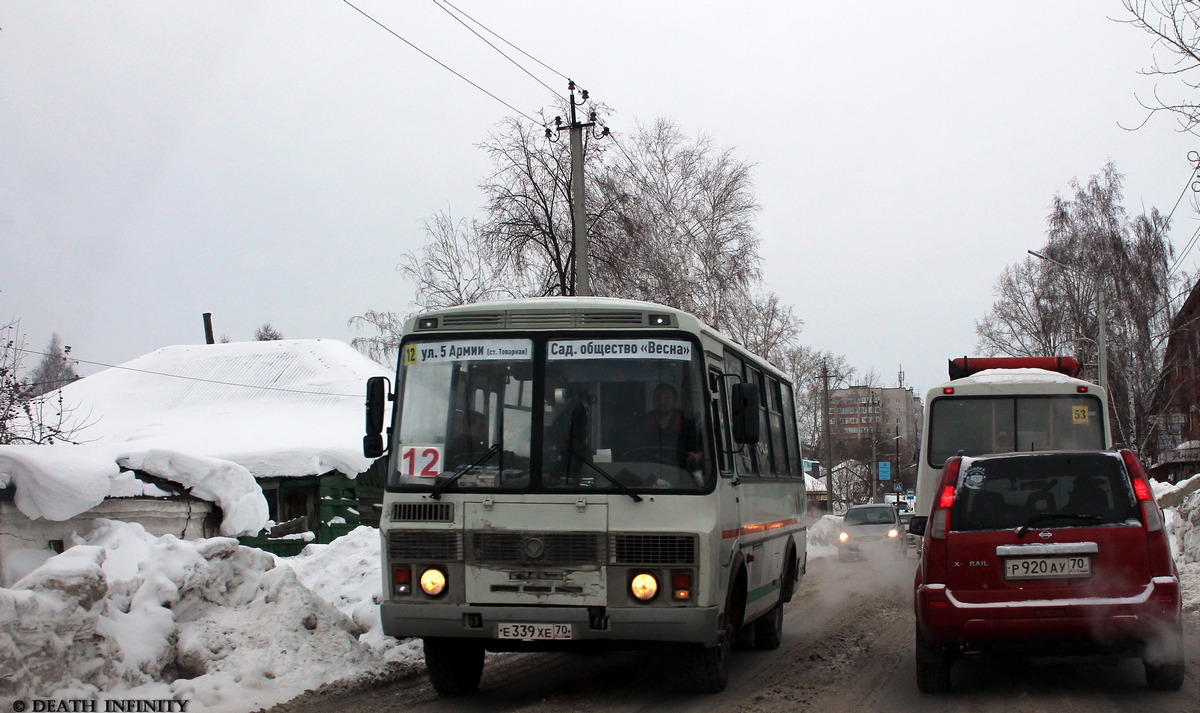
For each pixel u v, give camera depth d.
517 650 8.30
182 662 8.21
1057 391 15.78
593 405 8.13
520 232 30.27
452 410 8.31
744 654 11.26
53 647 7.10
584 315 8.34
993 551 7.75
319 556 13.76
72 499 8.95
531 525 7.91
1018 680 8.84
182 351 39.06
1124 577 7.57
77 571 7.42
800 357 68.50
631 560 7.78
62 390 36.75
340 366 36.19
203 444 27.30
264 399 34.09
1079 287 43.97
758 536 10.12
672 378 8.16
